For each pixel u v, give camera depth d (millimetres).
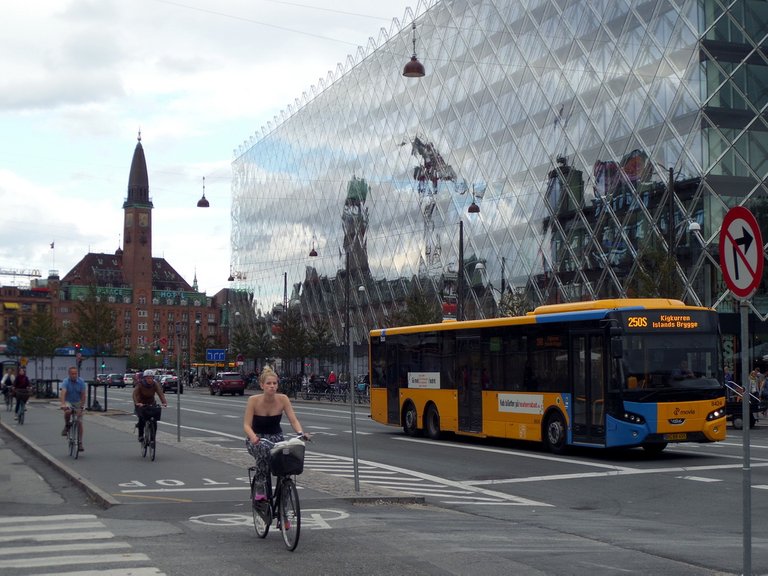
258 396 10500
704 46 48938
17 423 36406
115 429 31766
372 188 83375
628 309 20812
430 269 73062
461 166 69688
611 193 54344
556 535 11188
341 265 89500
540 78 61312
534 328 23438
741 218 7965
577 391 21812
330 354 90312
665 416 20469
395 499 14094
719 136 48375
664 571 8789
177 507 13086
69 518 12164
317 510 12961
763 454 22531
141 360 183375
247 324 118562
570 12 58906
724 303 47312
